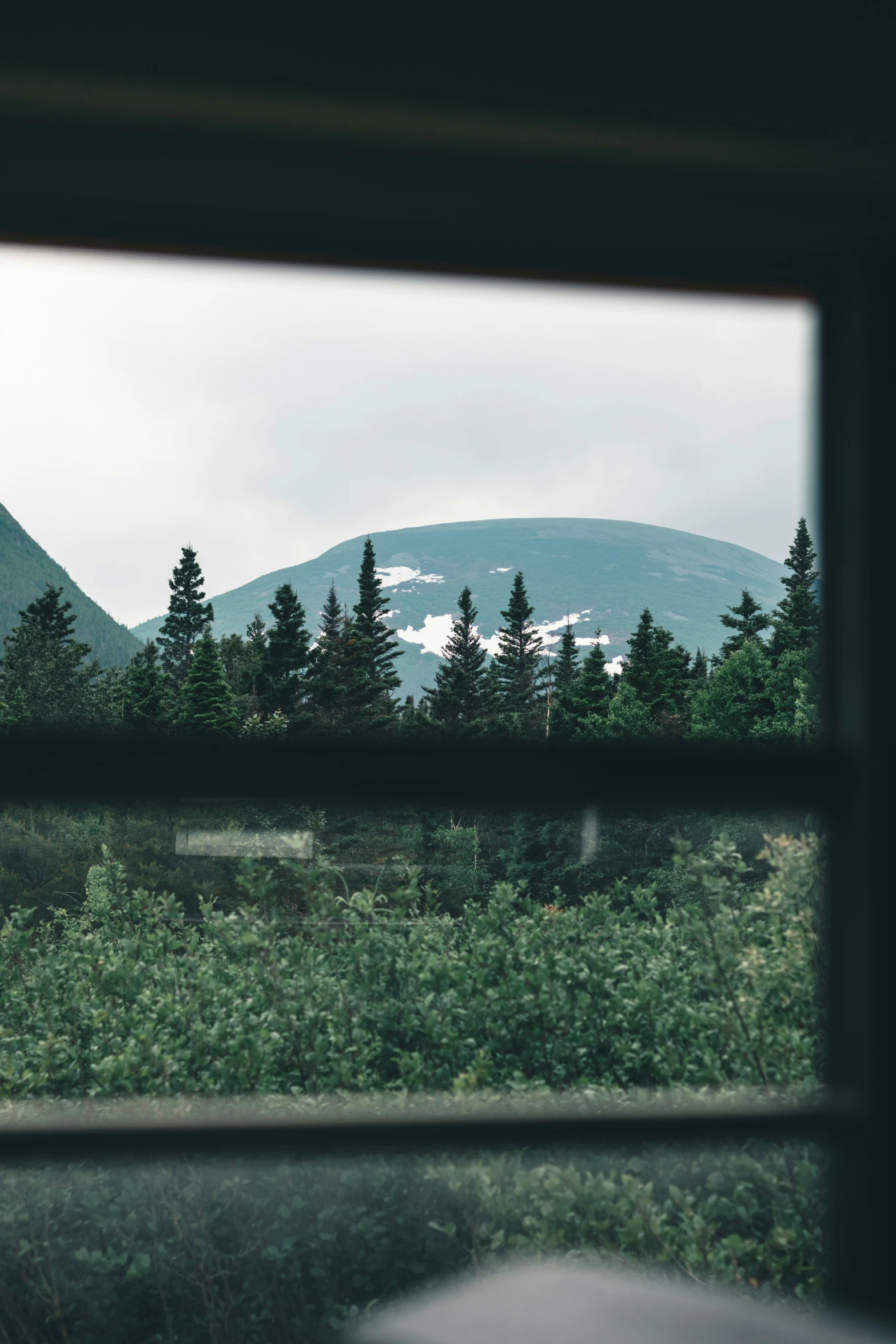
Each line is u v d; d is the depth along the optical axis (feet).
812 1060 8.86
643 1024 9.41
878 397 5.28
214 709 73.41
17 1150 4.64
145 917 11.26
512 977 10.05
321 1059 9.95
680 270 5.27
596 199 4.96
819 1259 7.93
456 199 4.87
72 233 4.82
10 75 4.38
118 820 11.50
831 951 5.28
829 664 5.43
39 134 4.55
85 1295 9.13
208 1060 10.11
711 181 5.00
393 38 4.64
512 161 4.85
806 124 4.93
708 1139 4.98
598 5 4.81
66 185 4.67
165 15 4.48
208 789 4.59
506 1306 1.80
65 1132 4.67
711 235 5.13
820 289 5.40
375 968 10.44
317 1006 10.37
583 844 10.39
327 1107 9.46
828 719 5.42
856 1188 5.05
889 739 5.12
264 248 4.96
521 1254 8.47
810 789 5.10
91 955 11.12
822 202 5.11
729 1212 8.21
